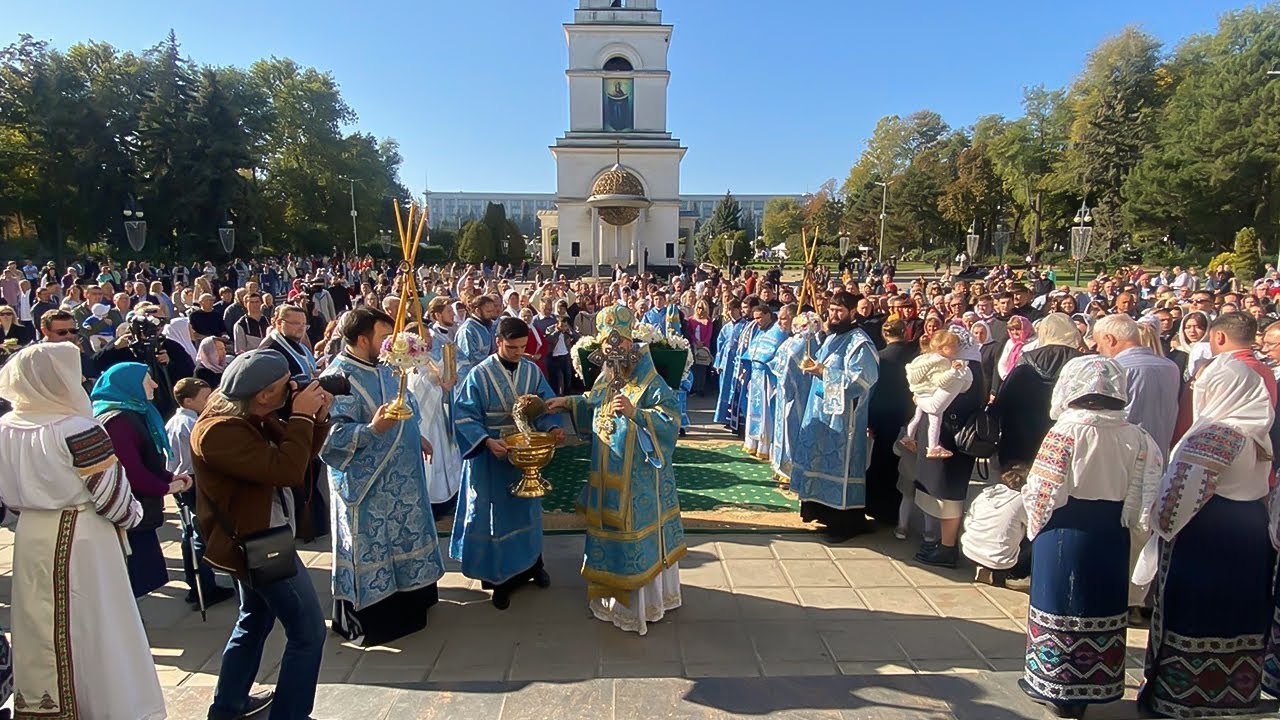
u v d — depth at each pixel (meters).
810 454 5.80
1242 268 31.28
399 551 4.11
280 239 46.78
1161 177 38.09
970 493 6.80
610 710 3.42
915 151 66.31
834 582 4.93
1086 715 3.42
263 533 2.87
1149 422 4.59
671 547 4.31
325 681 3.72
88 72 37.06
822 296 9.15
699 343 12.62
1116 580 3.27
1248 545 3.18
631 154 44.22
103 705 3.03
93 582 3.02
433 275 23.20
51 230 36.62
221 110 36.81
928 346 5.71
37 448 2.93
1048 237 53.72
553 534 5.87
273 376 2.83
